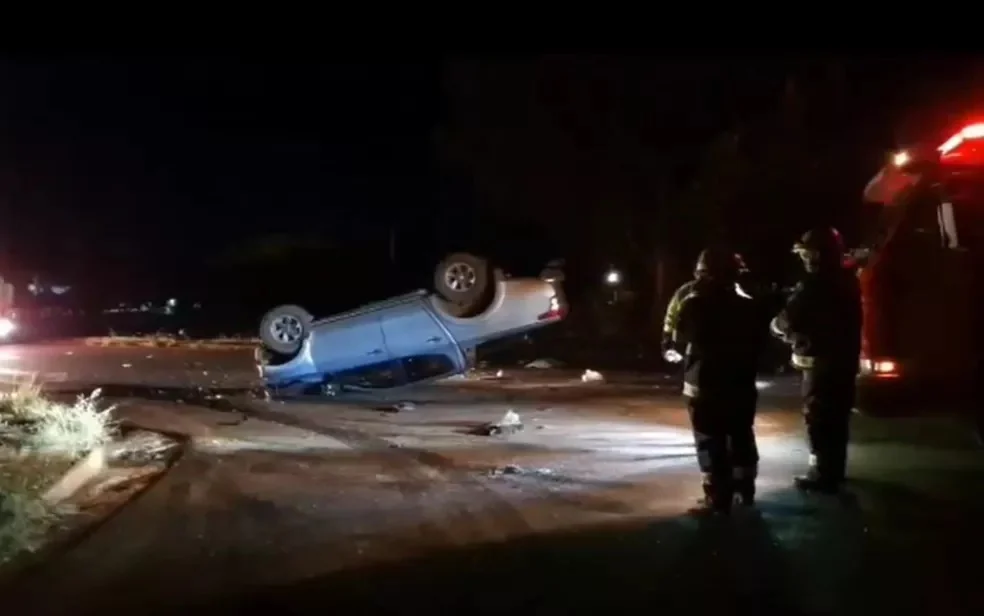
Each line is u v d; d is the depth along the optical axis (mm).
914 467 12078
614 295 37281
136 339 42188
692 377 10094
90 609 7840
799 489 10969
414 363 19969
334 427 17328
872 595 7598
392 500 11352
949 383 11898
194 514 10914
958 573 8086
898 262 12086
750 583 7938
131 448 15312
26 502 10664
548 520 10172
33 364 31344
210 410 19828
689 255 33469
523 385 23828
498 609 7531
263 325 20219
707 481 10078
